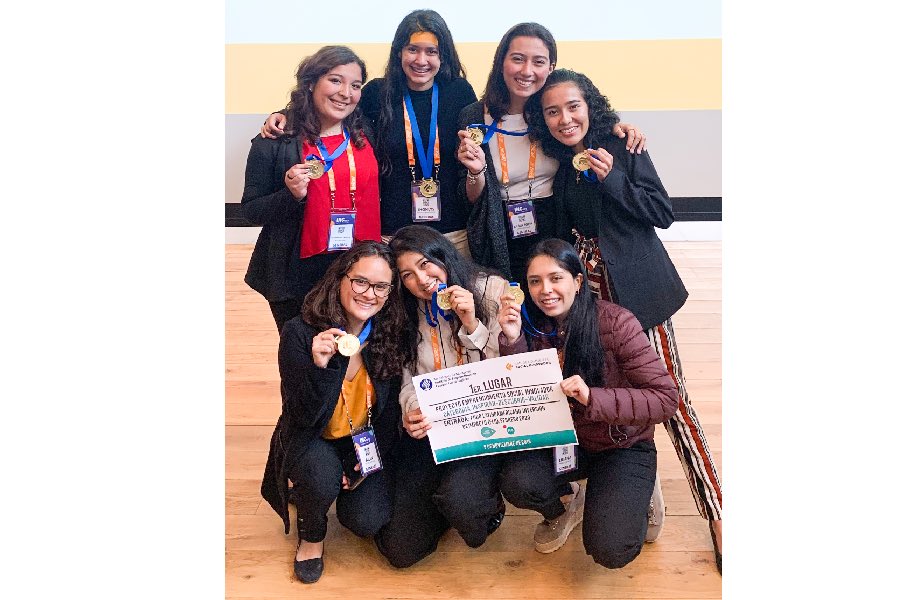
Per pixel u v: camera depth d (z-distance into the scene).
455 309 2.10
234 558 2.27
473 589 2.15
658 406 2.05
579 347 2.08
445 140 2.25
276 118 2.23
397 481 2.21
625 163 2.19
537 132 2.21
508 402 2.11
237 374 2.83
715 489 2.26
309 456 2.11
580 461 2.21
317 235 2.26
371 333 2.12
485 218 2.25
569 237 2.28
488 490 2.14
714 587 2.15
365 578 2.19
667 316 2.26
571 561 2.24
